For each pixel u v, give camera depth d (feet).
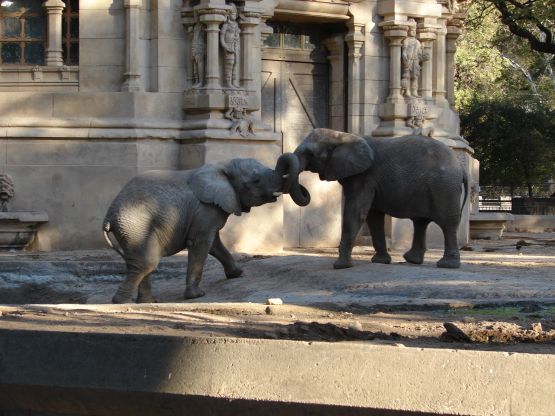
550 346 33.53
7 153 69.92
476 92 163.84
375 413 27.35
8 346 30.73
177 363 29.04
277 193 54.29
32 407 30.76
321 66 79.66
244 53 71.61
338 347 27.78
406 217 56.29
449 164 55.57
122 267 62.34
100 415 30.09
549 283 49.83
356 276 53.26
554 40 142.61
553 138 151.23
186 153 70.64
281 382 28.07
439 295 47.55
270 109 77.51
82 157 70.03
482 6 132.05
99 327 36.19
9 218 67.41
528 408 26.53
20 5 72.49
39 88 71.26
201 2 70.18
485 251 73.41
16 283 61.00
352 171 54.90
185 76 71.72
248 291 53.31
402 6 77.56
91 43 71.20
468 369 26.96
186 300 53.78
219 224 54.24
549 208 136.36
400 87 78.28
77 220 69.92
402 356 27.32
